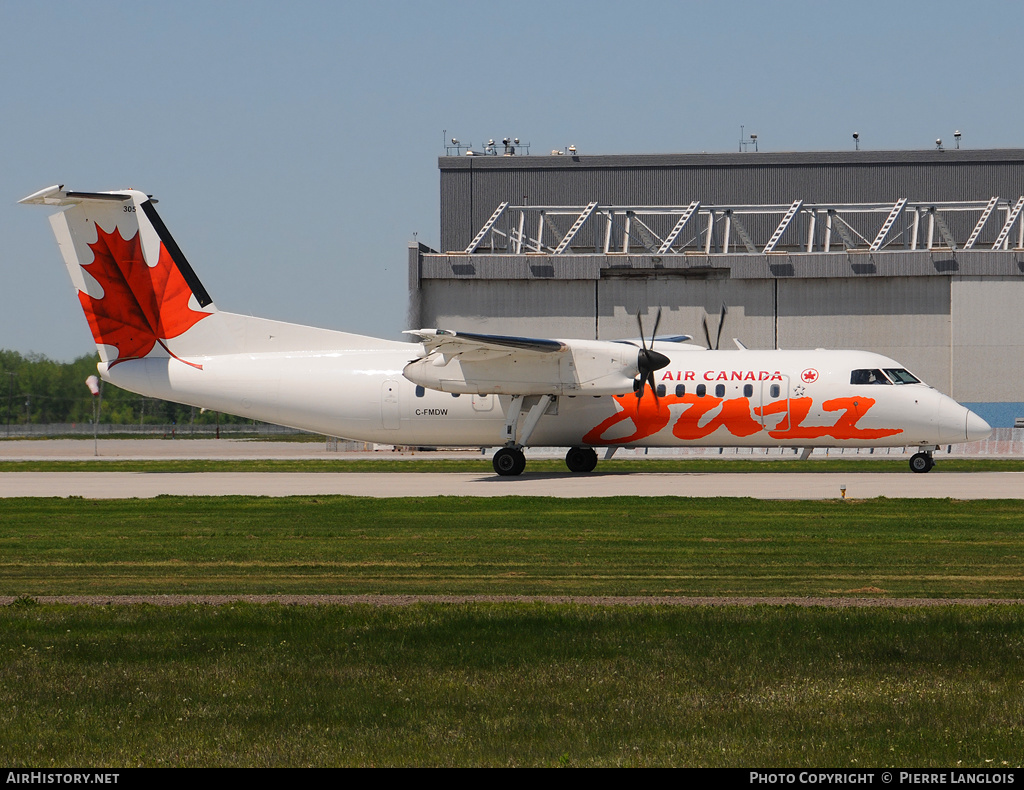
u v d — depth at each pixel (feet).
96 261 406.82
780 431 390.21
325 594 170.91
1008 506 289.33
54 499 333.83
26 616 152.46
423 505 306.76
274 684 124.06
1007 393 634.02
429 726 110.52
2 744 106.11
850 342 646.33
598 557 210.79
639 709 114.93
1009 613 148.36
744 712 113.80
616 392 377.71
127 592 174.81
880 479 380.17
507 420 397.80
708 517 271.49
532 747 104.32
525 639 139.74
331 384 408.05
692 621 146.51
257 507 307.58
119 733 108.88
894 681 123.13
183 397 412.16
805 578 184.96
